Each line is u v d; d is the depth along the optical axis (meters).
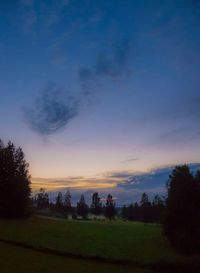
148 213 140.62
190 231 51.69
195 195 54.75
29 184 79.88
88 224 78.62
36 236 55.41
